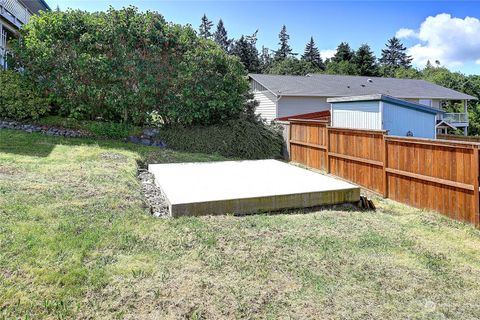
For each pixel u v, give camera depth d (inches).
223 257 128.9
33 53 391.2
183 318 93.5
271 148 444.1
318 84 778.8
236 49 1777.8
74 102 412.5
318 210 206.5
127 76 408.2
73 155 300.4
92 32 397.1
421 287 112.0
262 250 135.8
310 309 98.7
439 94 855.7
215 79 430.3
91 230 144.9
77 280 108.2
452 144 187.8
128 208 176.7
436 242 153.4
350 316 96.0
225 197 193.5
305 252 135.3
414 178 218.7
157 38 410.3
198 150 426.9
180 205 180.1
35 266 114.4
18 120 393.1
